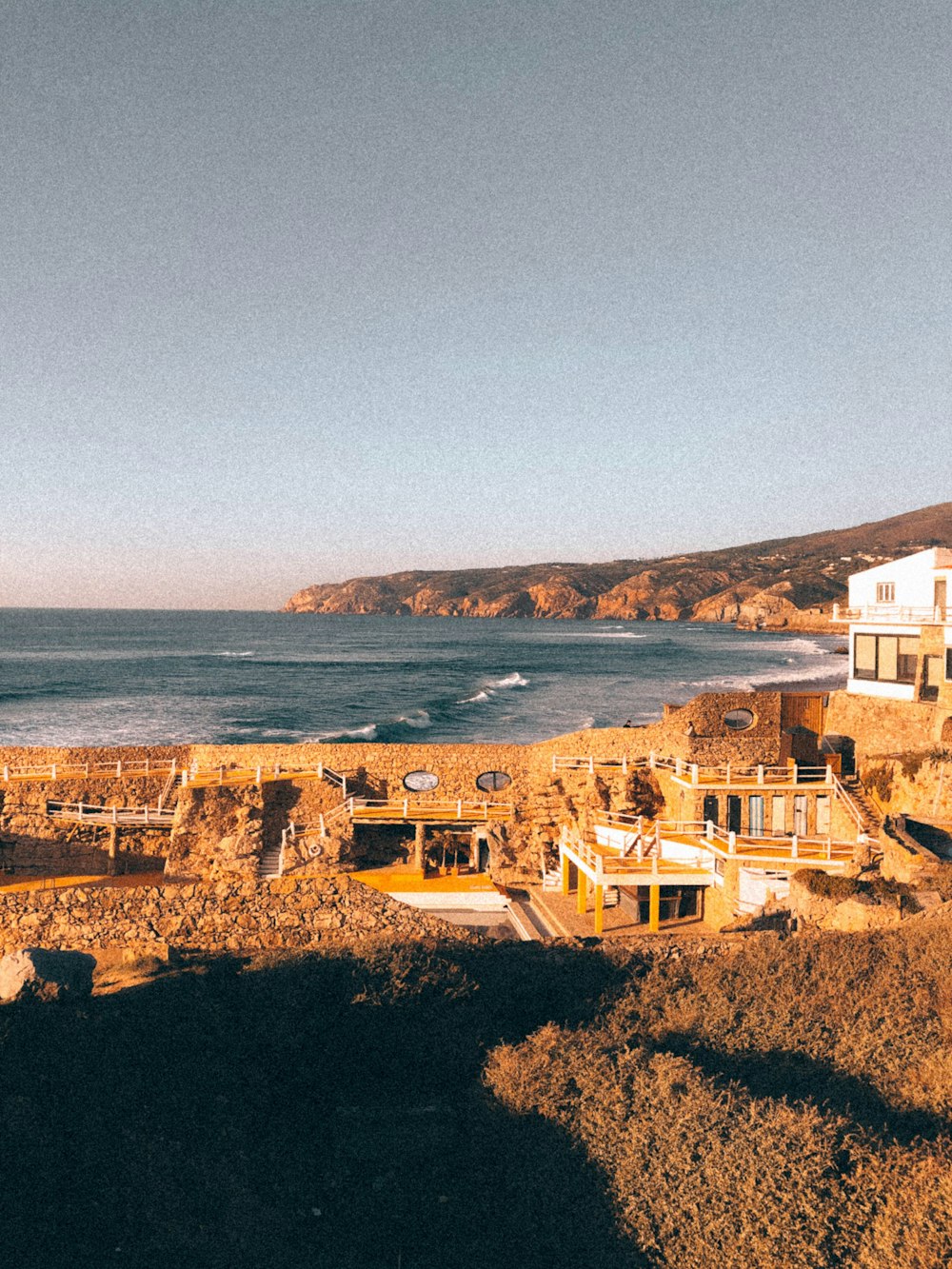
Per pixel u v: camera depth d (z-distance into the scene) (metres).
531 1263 11.52
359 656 196.50
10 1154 11.74
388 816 38.84
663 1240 11.39
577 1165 12.62
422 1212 12.46
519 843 38.50
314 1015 15.67
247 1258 11.44
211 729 85.81
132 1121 12.90
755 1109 13.13
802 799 36.41
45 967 14.27
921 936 19.17
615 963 18.84
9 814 39.50
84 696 114.75
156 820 39.19
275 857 38.53
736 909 30.08
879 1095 14.36
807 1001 17.08
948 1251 10.60
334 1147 13.68
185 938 18.80
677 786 37.06
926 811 32.19
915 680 39.72
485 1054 15.58
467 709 102.38
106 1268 10.88
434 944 18.00
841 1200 11.72
